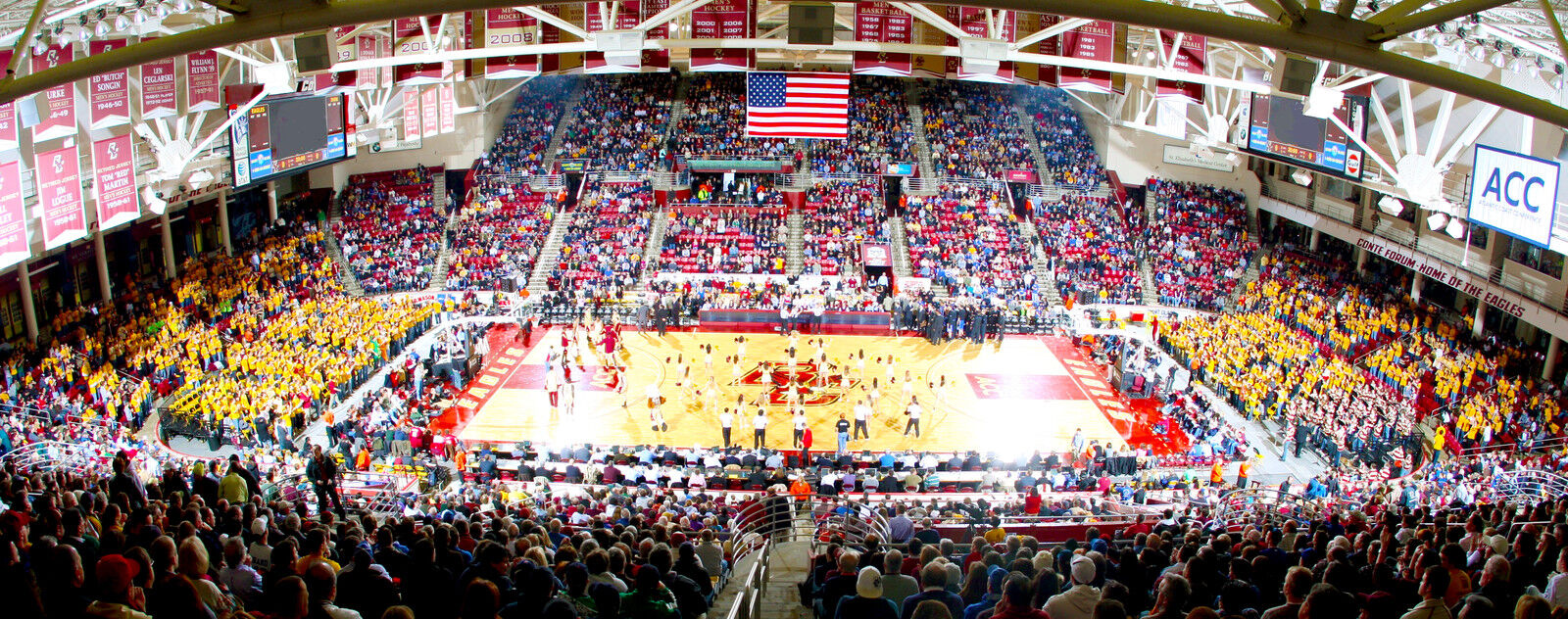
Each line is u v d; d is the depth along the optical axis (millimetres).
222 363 33562
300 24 6953
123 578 6141
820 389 36375
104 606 5930
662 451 28672
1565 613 6102
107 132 30188
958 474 27766
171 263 39812
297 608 6090
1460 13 7008
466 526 12820
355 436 28812
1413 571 9180
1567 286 30719
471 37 24344
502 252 47469
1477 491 22281
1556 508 14766
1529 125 27422
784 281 46938
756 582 11930
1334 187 44531
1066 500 23516
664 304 43781
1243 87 24688
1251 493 25172
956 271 46875
